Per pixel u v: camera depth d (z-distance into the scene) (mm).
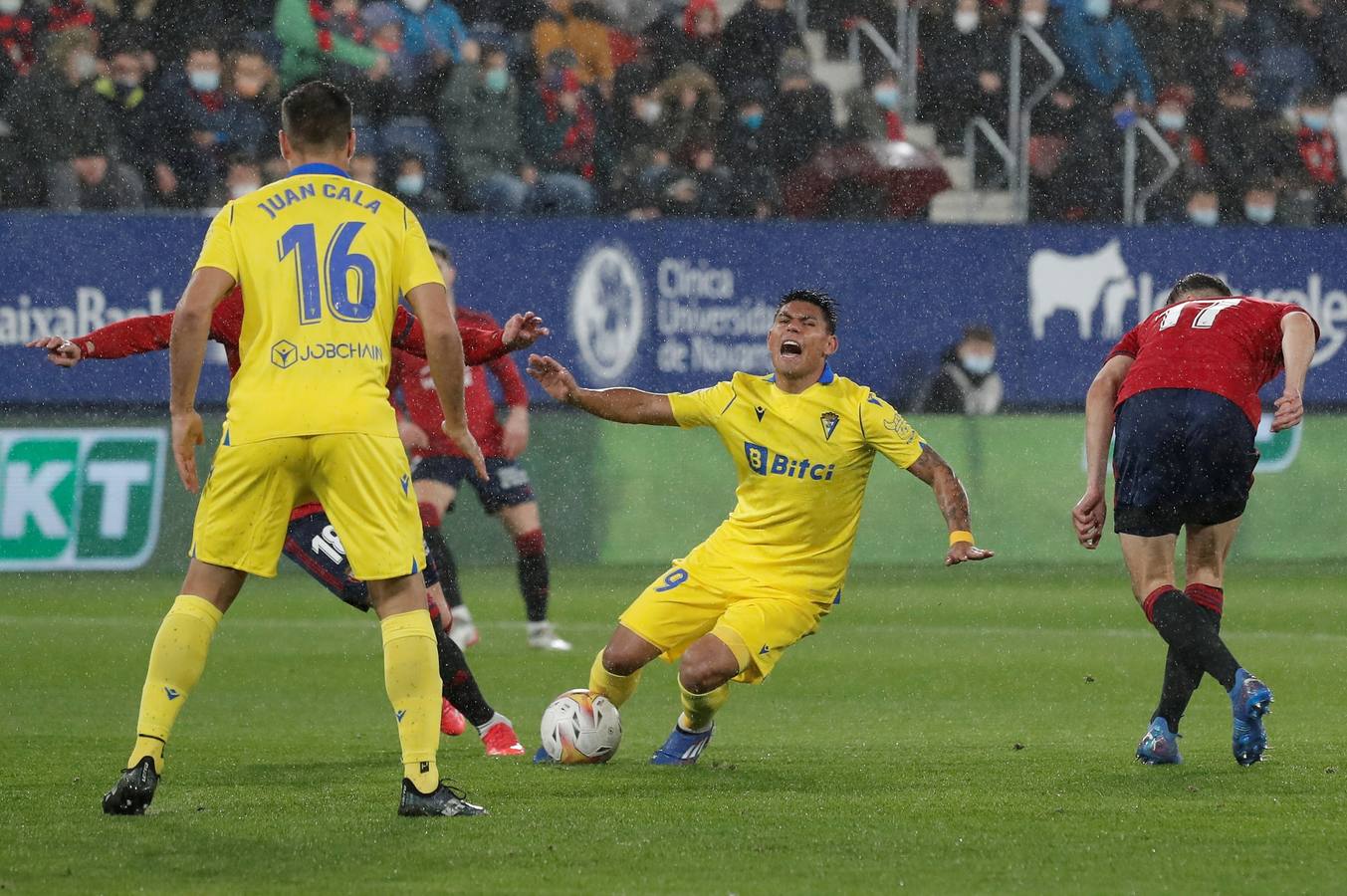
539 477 38938
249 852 11531
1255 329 16203
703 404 16188
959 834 12375
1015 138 46906
